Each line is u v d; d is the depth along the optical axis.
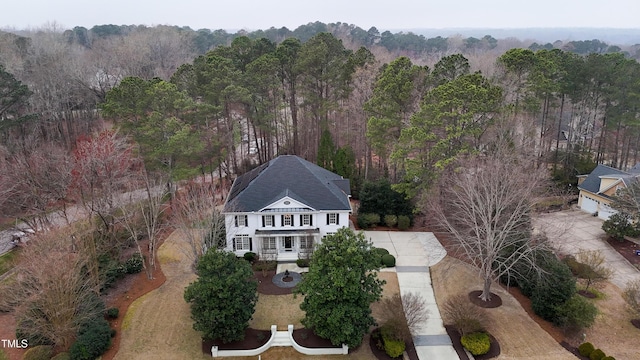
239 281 28.66
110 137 41.06
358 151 61.25
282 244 41.25
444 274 38.19
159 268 38.34
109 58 86.50
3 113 54.62
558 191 52.91
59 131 61.72
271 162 44.72
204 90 52.09
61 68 69.88
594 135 63.38
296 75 62.06
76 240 32.62
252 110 58.44
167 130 44.41
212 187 44.75
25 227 41.97
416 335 30.95
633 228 43.41
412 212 46.69
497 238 34.06
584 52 153.25
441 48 167.25
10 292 29.80
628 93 53.03
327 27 173.88
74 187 39.34
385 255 39.75
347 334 27.88
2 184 39.50
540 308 32.06
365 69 57.72
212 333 28.48
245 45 66.75
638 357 28.45
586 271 34.97
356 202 53.78
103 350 28.39
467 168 39.03
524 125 47.00
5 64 64.25
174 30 128.38
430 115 42.69
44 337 28.48
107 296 33.97
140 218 42.00
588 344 28.77
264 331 31.06
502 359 28.56
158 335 30.39
